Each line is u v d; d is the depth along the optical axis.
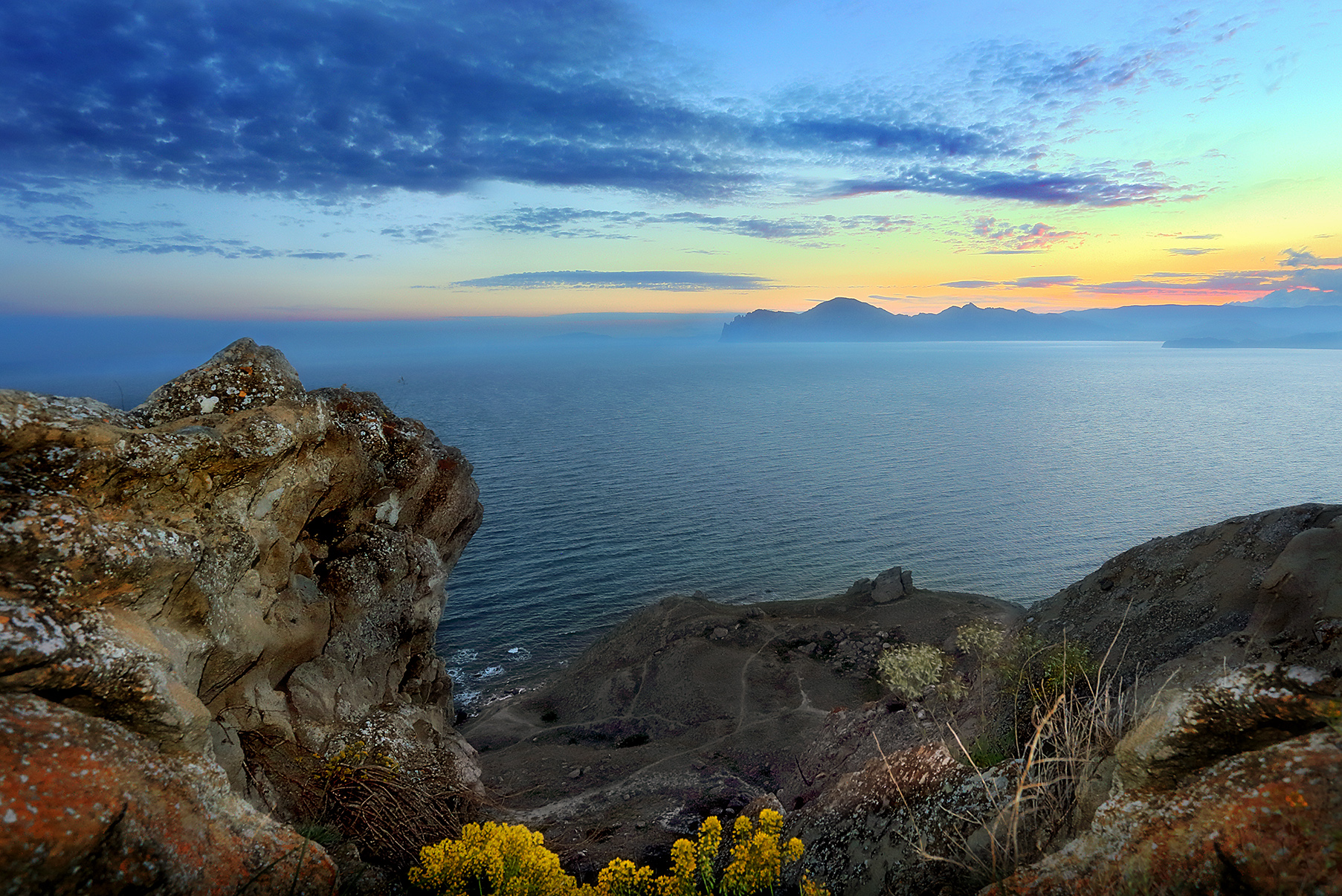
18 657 3.70
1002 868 4.41
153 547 5.16
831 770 9.91
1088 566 96.56
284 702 8.81
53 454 5.05
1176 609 7.75
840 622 47.25
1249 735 3.41
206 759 4.54
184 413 8.25
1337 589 5.36
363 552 11.75
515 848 5.57
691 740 27.59
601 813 13.05
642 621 51.28
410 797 8.37
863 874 5.89
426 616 13.31
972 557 100.19
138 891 3.54
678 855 5.30
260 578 8.30
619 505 122.62
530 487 137.88
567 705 40.12
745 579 87.88
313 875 4.50
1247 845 2.99
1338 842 2.75
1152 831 3.44
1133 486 149.62
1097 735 5.04
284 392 9.03
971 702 8.12
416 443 13.38
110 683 4.07
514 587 77.50
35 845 3.17
